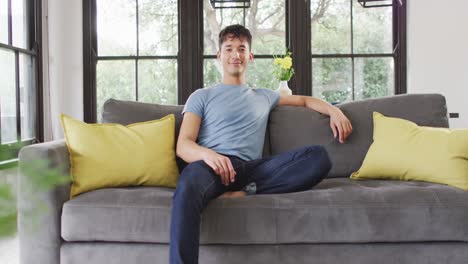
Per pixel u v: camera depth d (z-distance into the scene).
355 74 3.98
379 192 1.51
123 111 1.99
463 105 3.80
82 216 1.45
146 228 1.44
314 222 1.44
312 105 2.05
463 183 1.57
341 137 1.91
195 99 1.88
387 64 3.96
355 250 1.46
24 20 3.23
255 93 2.02
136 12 3.96
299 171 1.62
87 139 1.67
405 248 1.46
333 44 3.96
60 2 3.69
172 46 3.97
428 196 1.47
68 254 1.47
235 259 1.45
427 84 3.83
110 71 3.98
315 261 1.45
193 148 1.64
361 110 2.02
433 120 1.96
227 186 1.60
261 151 1.91
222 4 3.95
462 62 3.79
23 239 1.48
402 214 1.44
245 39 2.03
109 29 3.96
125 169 1.67
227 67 2.01
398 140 1.79
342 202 1.46
